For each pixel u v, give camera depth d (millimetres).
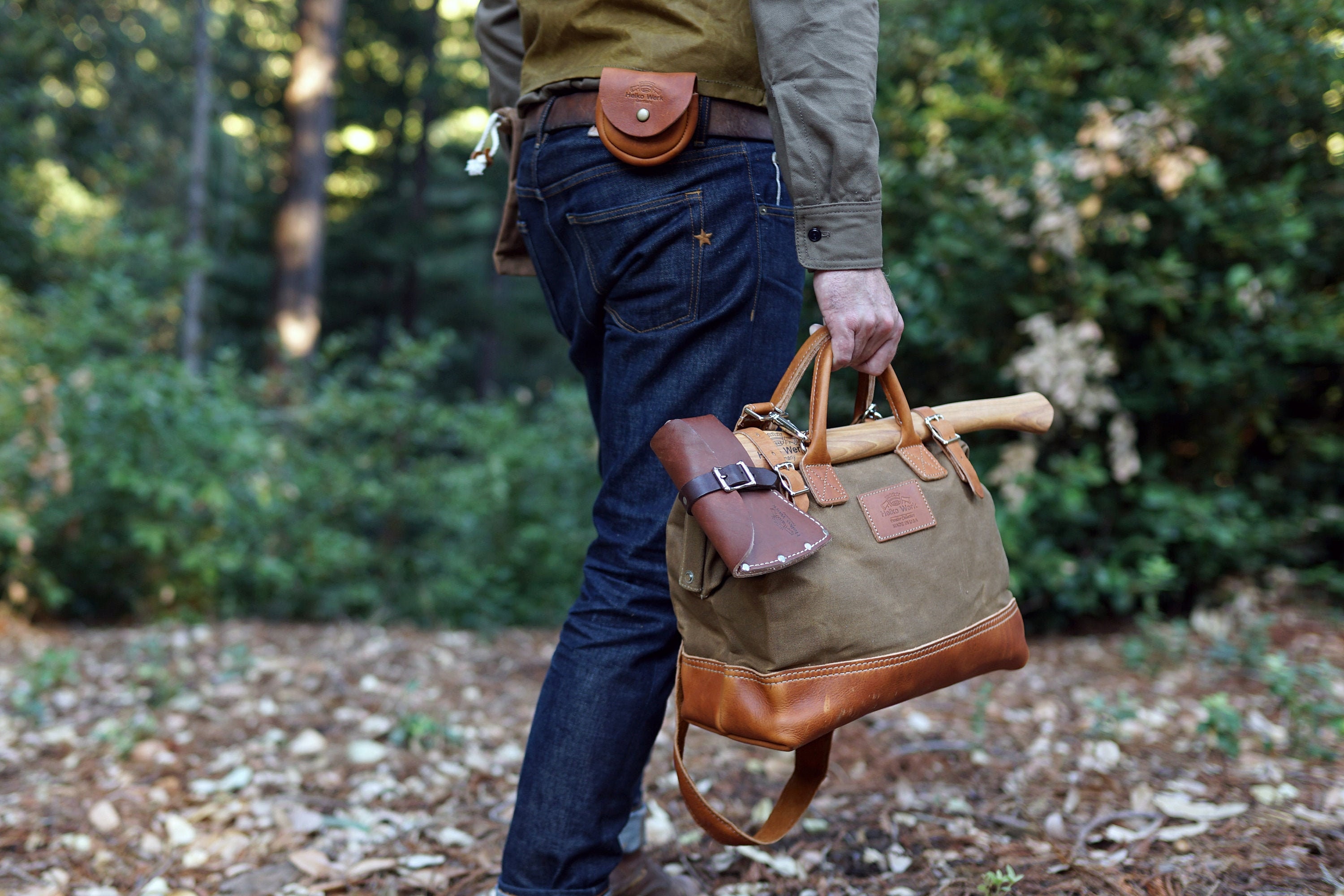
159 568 4594
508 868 1318
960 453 1354
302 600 4785
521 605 4629
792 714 1157
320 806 2107
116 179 9000
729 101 1288
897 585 1227
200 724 2654
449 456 5465
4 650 3734
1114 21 3838
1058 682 2848
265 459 4898
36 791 2168
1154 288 3326
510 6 1619
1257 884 1540
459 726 2625
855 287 1243
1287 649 3014
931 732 2410
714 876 1741
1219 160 3672
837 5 1227
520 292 18812
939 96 3748
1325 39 3594
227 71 17172
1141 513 3580
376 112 18859
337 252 18297
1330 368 3781
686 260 1271
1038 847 1743
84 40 10484
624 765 1311
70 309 4781
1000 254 3424
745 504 1135
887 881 1675
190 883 1773
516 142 1507
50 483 4383
